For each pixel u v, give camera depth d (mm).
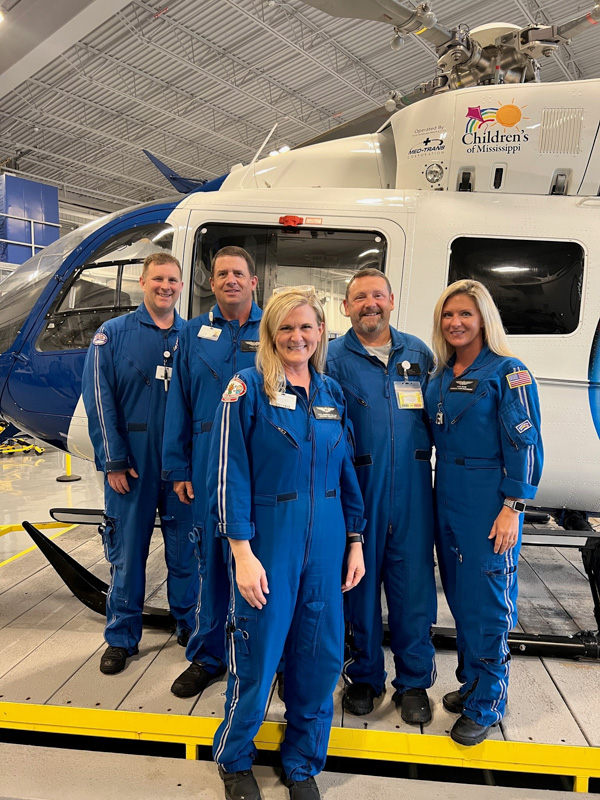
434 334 1919
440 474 1898
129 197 16219
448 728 1905
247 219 2711
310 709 1660
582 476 2605
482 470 1803
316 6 2377
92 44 8086
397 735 1859
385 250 2670
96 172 13953
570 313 2602
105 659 2211
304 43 8117
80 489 6266
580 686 2170
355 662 1997
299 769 1661
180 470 2023
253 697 1584
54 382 2881
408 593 1922
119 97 9773
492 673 1788
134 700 2029
